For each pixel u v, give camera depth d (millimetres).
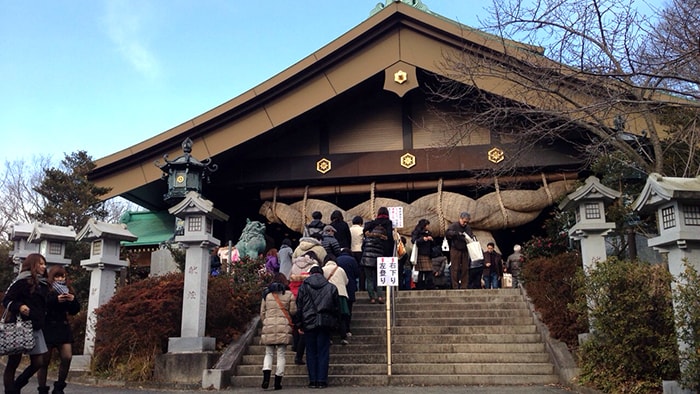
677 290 6727
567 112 10547
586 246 9805
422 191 19859
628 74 9172
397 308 12273
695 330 6391
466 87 16750
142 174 19234
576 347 9547
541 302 10836
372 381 9195
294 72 18656
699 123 12383
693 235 6645
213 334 10508
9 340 6406
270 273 12602
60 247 12633
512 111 12281
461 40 17234
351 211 19219
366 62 18734
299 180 19984
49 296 7207
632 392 7383
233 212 22484
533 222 20594
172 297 10383
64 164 19938
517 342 10453
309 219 19547
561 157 18281
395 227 13609
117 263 11375
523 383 9062
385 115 20219
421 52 18391
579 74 10469
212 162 19422
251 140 19188
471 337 10578
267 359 8758
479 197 19844
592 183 9812
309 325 8547
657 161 11930
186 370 9516
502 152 18438
